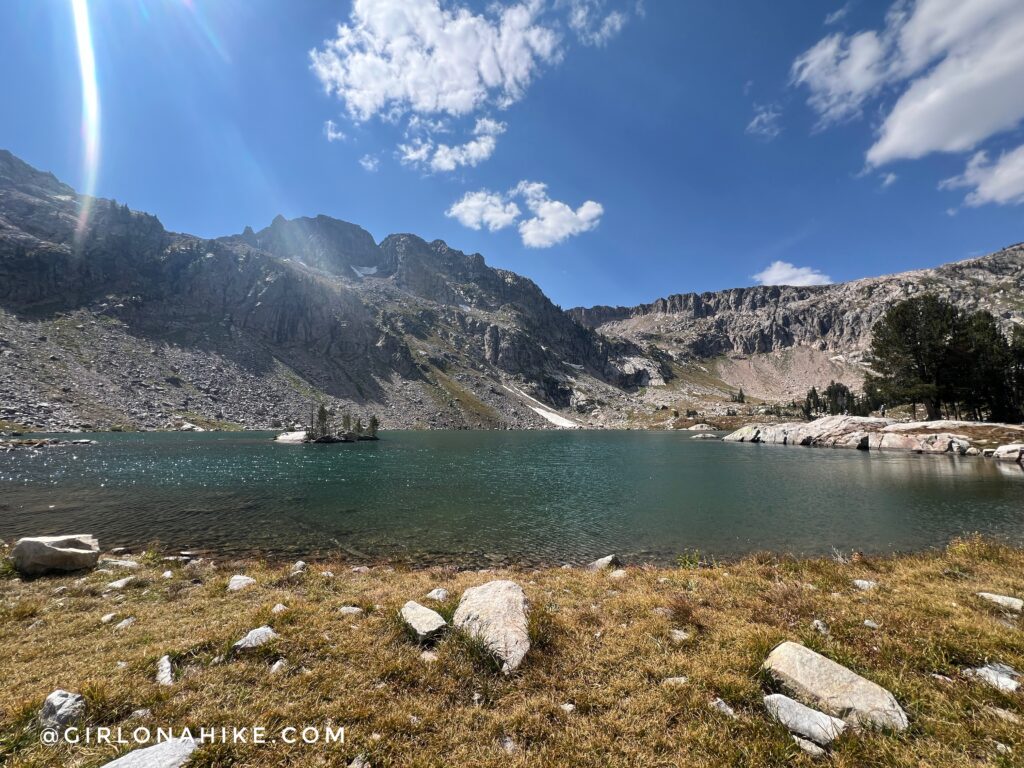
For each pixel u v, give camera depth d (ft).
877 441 273.33
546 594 38.93
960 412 319.47
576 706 21.74
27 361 399.85
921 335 260.62
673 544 78.13
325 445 323.57
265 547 72.95
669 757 18.31
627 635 28.91
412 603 31.60
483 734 19.77
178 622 32.94
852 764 17.30
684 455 257.14
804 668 22.65
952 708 20.47
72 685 22.99
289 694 22.24
